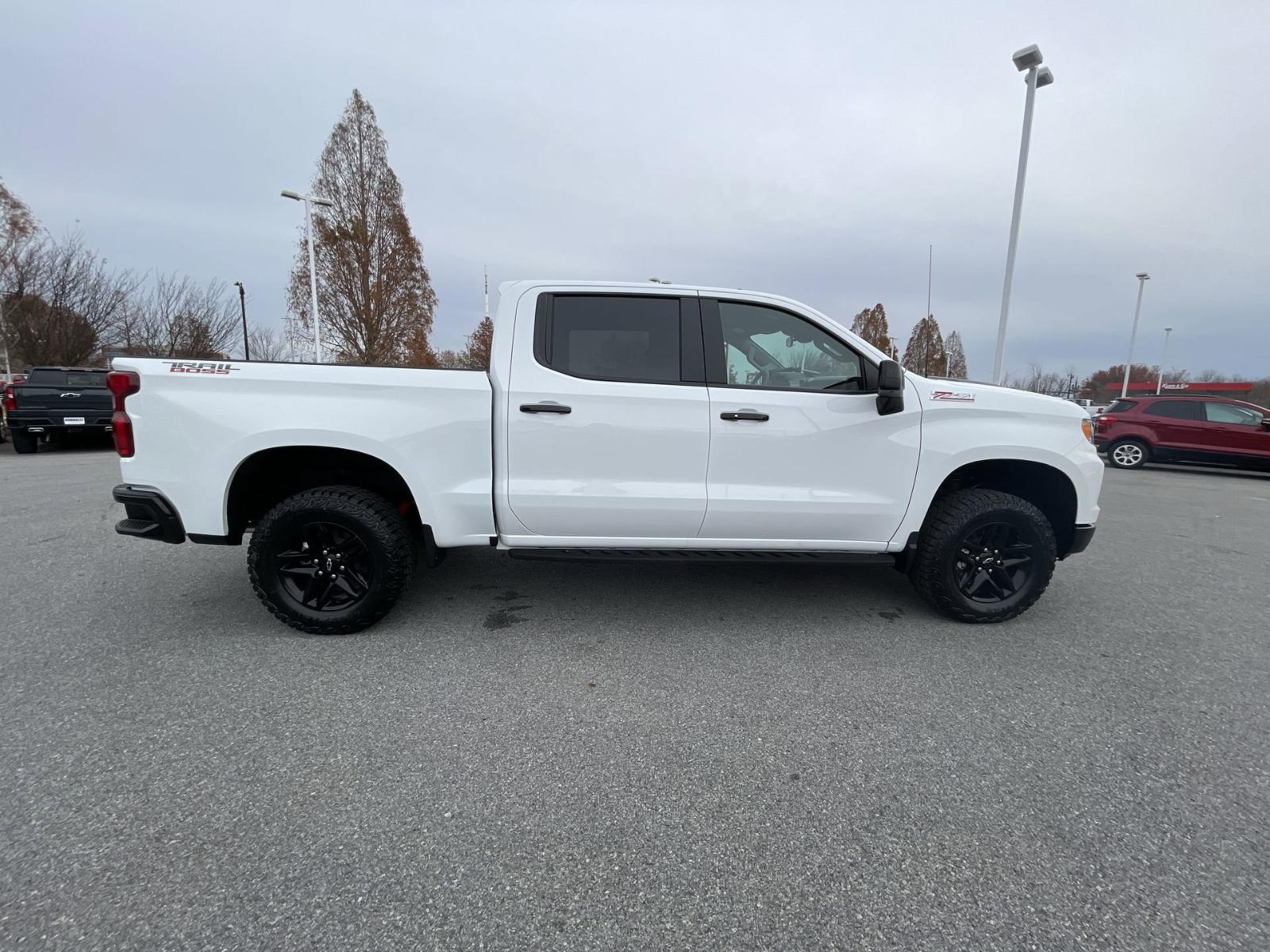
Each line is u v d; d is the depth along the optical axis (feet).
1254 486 35.88
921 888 5.69
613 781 7.11
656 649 10.63
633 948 5.04
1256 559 17.69
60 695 8.73
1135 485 34.45
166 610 11.89
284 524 10.38
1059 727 8.41
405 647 10.50
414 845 6.07
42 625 11.12
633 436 10.61
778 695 9.15
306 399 10.18
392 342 81.51
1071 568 16.24
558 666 9.93
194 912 5.25
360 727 8.11
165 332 71.31
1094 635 11.60
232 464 10.10
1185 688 9.58
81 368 39.24
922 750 7.83
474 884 5.63
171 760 7.30
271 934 5.07
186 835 6.10
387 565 10.59
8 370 60.39
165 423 10.02
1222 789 7.17
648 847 6.12
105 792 6.70
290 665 9.78
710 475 10.84
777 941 5.13
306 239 74.13
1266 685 9.73
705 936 5.16
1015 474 12.48
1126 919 5.38
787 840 6.24
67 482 26.25
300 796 6.73
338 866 5.77
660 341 10.90
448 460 10.52
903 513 11.36
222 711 8.41
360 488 10.91
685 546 11.21
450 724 8.21
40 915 5.17
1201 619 12.56
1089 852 6.15
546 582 13.96
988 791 7.06
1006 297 42.22
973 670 10.04
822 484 11.08
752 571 15.07
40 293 60.08
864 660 10.34
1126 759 7.71
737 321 11.16
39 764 7.15
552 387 10.46
